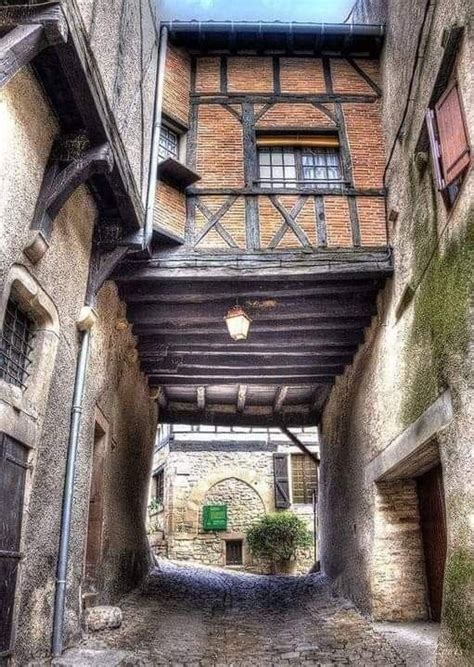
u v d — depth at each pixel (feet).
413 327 17.92
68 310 16.37
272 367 28.45
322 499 35.47
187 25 23.81
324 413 35.29
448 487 14.46
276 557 47.50
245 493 51.80
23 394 14.08
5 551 12.32
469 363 13.60
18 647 12.97
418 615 20.79
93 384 18.88
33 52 11.48
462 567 12.98
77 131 14.48
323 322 23.84
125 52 17.67
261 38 24.40
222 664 16.52
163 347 25.85
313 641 19.07
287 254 21.06
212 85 24.11
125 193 17.01
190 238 21.24
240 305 22.18
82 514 17.60
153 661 16.30
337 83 24.43
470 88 14.49
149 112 21.21
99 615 18.07
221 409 38.01
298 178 23.08
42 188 13.96
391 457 19.93
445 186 15.53
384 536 21.71
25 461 13.71
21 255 13.10
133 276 20.44
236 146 23.02
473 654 11.96
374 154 23.15
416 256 18.08
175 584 30.32
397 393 19.53
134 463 28.50
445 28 15.56
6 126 11.75
